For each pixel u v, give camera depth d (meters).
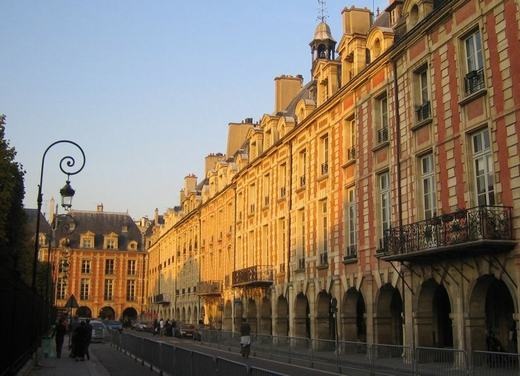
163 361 17.83
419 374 16.48
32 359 24.00
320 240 30.36
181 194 77.00
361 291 25.41
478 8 18.88
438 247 18.14
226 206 49.25
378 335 23.89
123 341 32.09
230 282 46.03
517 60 17.12
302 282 31.95
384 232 22.62
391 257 20.73
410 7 23.00
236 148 55.72
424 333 20.80
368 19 30.64
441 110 20.55
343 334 26.80
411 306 21.33
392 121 23.83
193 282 60.41
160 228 87.50
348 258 26.69
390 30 25.03
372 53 26.09
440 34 20.88
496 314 20.19
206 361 12.05
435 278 20.00
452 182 19.67
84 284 97.81
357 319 29.14
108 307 98.31
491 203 18.05
